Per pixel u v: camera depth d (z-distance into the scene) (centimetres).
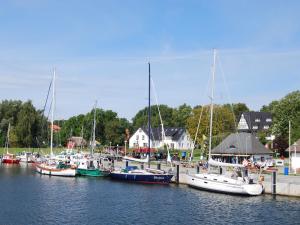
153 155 10388
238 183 5547
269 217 4331
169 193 5738
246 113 18912
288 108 12838
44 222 4053
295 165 7275
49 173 7962
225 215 4419
